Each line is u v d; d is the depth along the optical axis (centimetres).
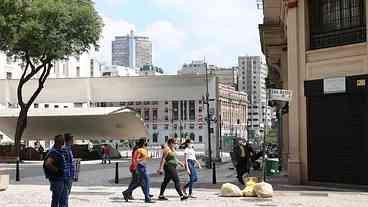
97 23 5116
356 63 2069
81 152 6066
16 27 4591
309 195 1833
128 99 5659
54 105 6856
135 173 1683
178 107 9962
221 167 4178
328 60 2162
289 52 2305
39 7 4712
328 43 2186
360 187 2031
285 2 2362
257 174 2939
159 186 2291
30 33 4669
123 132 6175
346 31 2125
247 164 2370
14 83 6091
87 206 1570
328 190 1995
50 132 6206
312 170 2208
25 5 4669
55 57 5031
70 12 4906
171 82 5516
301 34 2264
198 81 5369
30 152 5838
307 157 2220
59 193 1184
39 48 4831
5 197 1838
